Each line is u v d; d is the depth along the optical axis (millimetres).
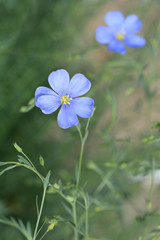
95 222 518
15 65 536
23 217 525
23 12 516
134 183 547
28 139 568
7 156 548
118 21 392
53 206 514
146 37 518
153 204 594
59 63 578
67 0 549
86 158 590
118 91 530
